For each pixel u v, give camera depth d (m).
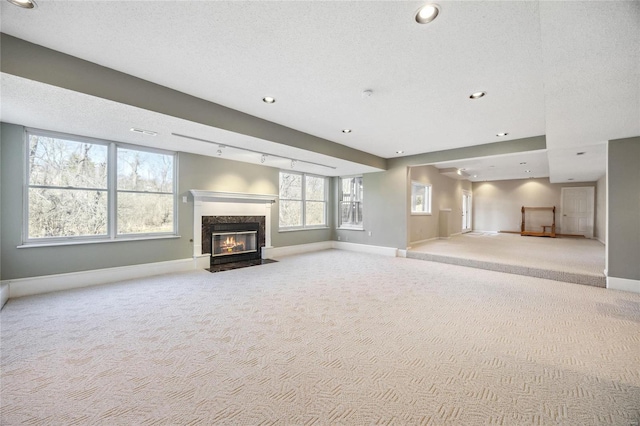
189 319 2.74
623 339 2.35
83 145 3.83
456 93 2.92
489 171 8.95
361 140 4.91
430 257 5.82
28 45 2.12
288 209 6.82
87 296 3.39
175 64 2.42
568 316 2.85
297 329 2.54
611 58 1.71
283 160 5.52
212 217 5.20
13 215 3.30
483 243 7.69
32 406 1.53
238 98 3.13
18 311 2.88
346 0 1.64
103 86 2.46
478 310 3.02
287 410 1.52
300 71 2.51
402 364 1.98
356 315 2.87
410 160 6.22
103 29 1.95
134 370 1.88
